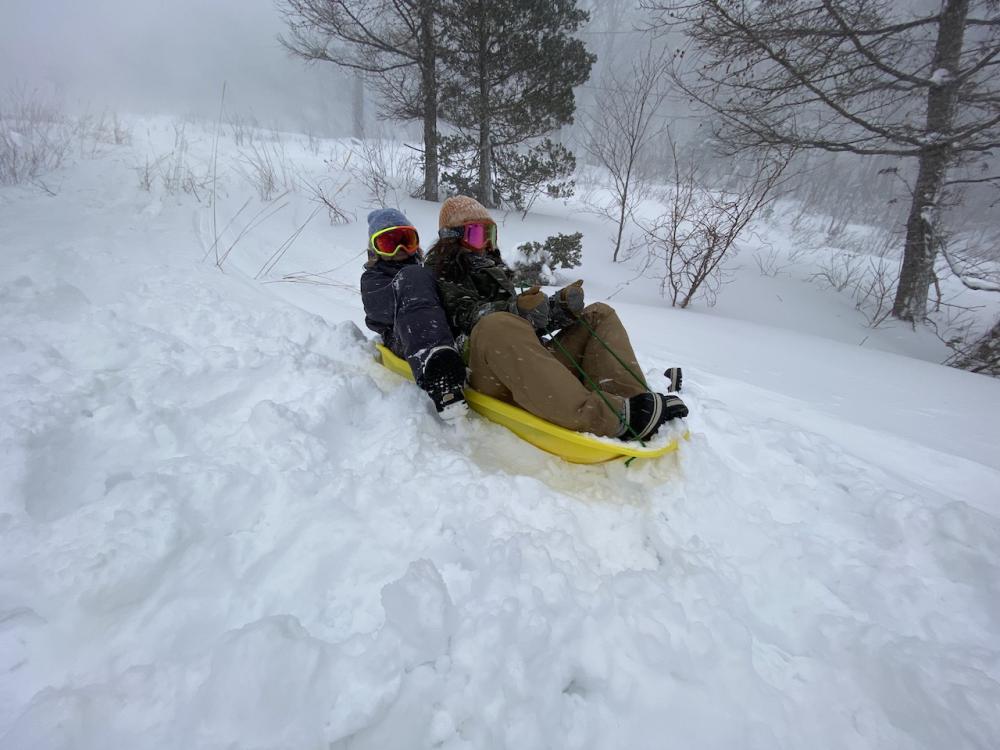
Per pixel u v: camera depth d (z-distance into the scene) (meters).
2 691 1.01
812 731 1.13
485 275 2.27
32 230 4.50
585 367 2.26
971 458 2.62
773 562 1.58
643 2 7.48
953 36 6.68
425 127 8.90
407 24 8.10
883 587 1.51
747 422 2.37
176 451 1.79
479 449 2.03
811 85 6.89
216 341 2.65
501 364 1.87
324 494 1.59
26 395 1.83
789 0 6.71
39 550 1.25
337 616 1.25
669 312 5.66
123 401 1.85
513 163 9.32
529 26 8.18
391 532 1.51
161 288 3.24
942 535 1.67
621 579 1.41
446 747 1.00
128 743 0.92
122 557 1.24
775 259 9.88
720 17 6.74
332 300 4.20
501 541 1.47
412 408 2.17
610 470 1.90
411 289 2.02
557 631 1.23
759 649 1.33
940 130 6.86
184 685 1.01
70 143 8.42
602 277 7.53
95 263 3.64
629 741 1.08
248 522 1.50
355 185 9.02
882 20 6.97
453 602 1.28
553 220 9.60
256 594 1.28
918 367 4.29
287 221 6.79
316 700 1.00
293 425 1.87
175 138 10.33
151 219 5.64
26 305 2.60
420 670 1.07
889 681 1.21
